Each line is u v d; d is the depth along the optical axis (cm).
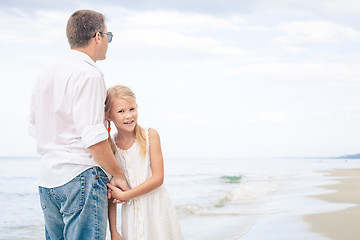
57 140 240
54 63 245
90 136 224
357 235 474
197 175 2025
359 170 2331
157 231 258
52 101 240
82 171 235
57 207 248
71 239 243
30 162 3167
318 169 2691
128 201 256
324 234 479
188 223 578
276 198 870
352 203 756
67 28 249
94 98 231
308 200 812
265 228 522
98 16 251
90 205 236
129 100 255
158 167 260
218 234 497
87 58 244
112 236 261
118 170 243
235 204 791
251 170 2677
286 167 3338
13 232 614
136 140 262
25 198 1024
